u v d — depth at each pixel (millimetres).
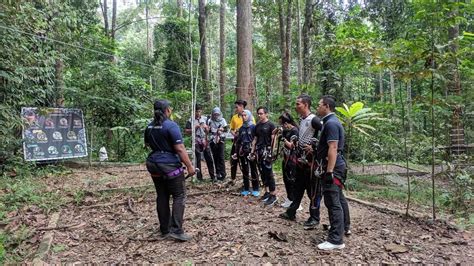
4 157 8164
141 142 12008
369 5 13305
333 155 3717
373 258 3596
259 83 20453
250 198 6137
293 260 3545
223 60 19859
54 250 3855
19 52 7562
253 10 17219
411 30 4852
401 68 4840
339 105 11156
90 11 14859
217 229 4473
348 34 10445
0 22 7051
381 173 9109
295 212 4832
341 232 3824
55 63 9516
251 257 3619
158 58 20672
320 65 12125
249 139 6176
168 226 4254
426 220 4809
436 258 3609
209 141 7492
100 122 11242
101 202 5902
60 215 5184
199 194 6332
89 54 11250
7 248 3924
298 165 4609
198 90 15328
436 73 4551
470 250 3826
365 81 15508
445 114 6305
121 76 11070
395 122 9898
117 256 3729
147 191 6539
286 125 5270
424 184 7602
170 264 3451
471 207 5496
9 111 7598
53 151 9125
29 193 6098
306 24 13188
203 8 17406
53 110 9258
